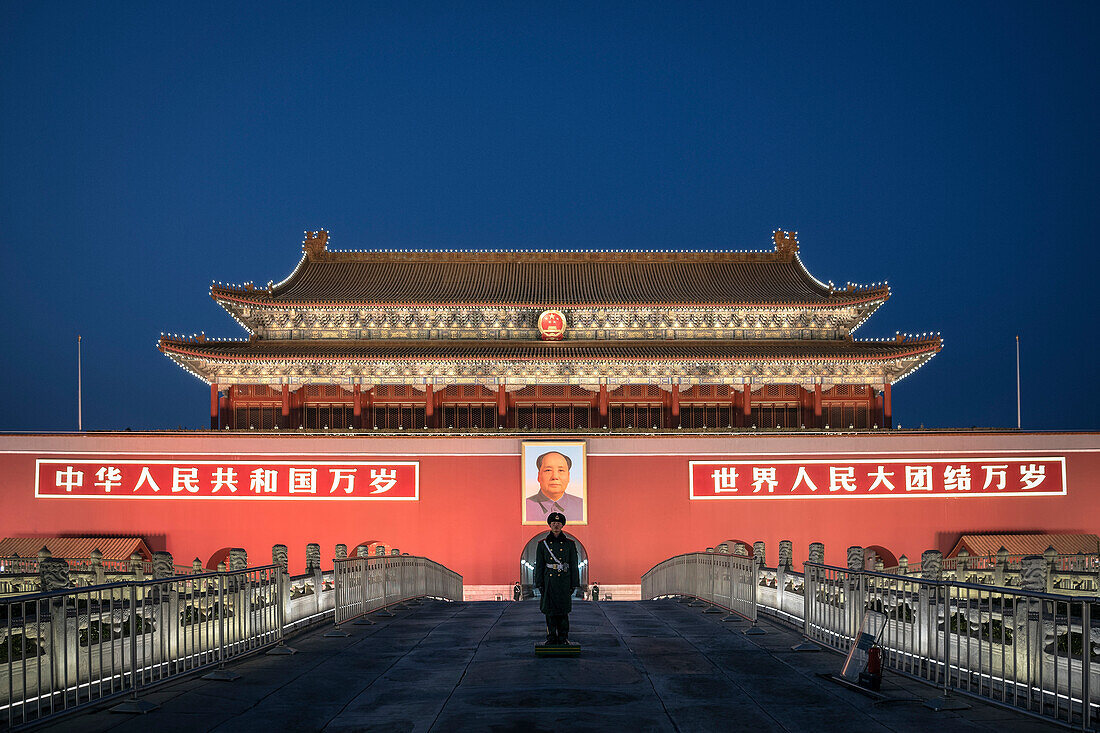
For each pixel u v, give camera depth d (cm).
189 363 7019
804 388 7231
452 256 8350
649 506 6419
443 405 7131
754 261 8381
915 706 1633
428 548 6356
